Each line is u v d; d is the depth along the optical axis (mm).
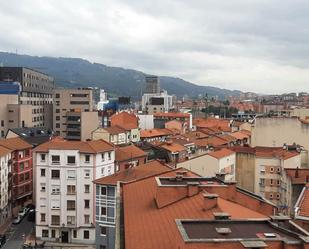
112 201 78062
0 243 91312
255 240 26984
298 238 28344
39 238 96812
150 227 36438
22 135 138750
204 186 42562
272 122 119812
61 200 96125
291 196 81188
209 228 31000
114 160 101250
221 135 160125
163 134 186375
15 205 114750
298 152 100250
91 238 95375
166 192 41625
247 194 45625
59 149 95438
